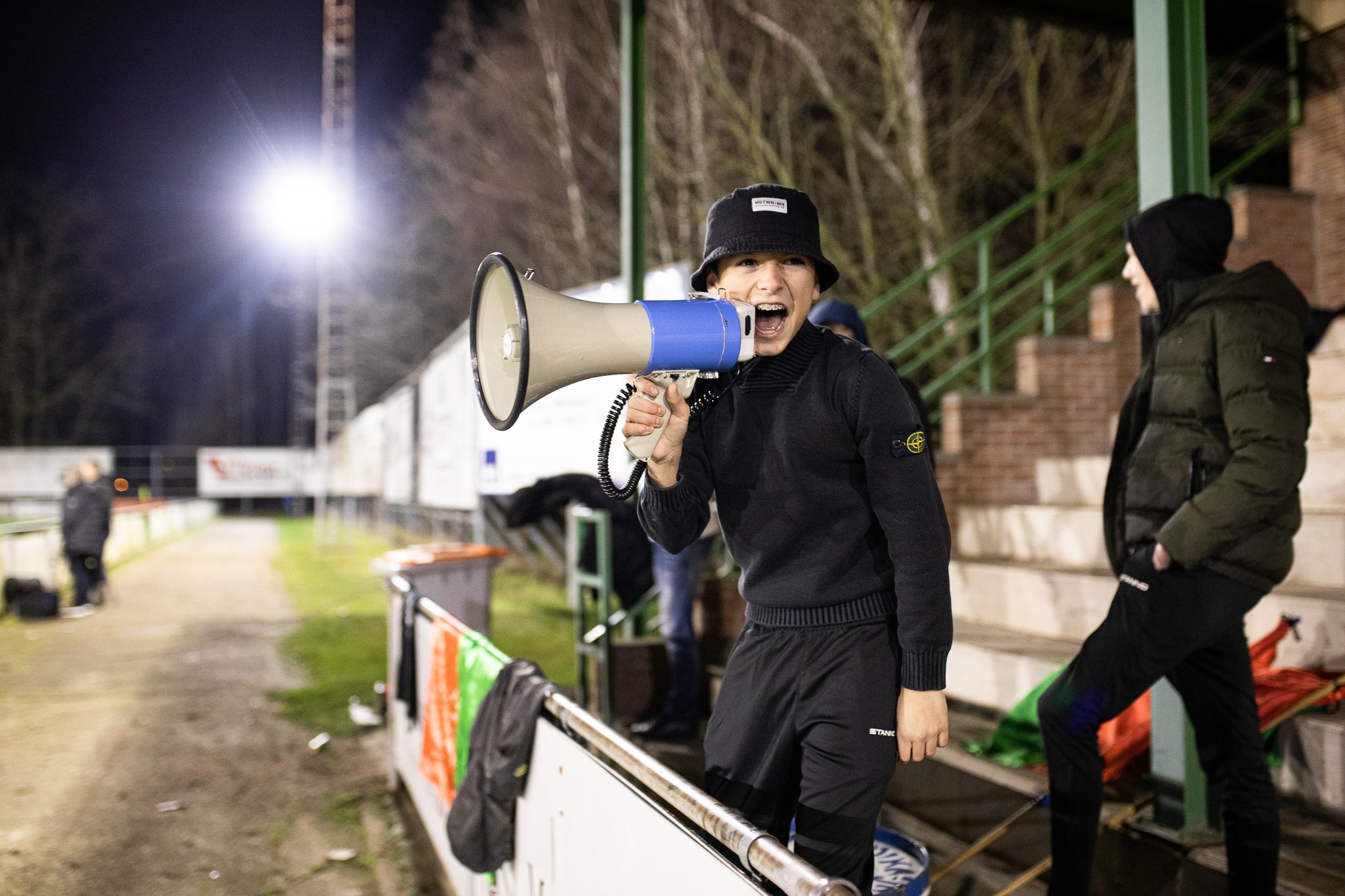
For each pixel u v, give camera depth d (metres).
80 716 5.86
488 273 1.61
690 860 1.39
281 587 12.66
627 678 4.93
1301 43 6.52
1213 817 2.69
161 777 4.65
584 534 5.21
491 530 11.74
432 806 3.47
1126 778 3.09
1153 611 2.13
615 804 1.72
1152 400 2.29
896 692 1.68
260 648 8.12
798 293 1.71
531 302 1.48
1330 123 6.27
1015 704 3.71
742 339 1.59
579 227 15.88
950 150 12.09
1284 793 2.84
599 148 16.94
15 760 4.94
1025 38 11.39
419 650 3.78
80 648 8.27
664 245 13.89
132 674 7.12
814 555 1.72
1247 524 2.01
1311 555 3.56
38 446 40.16
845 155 13.62
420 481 14.02
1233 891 2.24
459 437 10.57
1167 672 2.20
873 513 1.71
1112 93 11.43
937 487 1.65
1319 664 3.08
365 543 20.50
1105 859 2.84
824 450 1.67
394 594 4.35
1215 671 2.24
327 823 4.01
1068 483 5.29
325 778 4.60
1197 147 2.89
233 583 13.21
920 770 3.52
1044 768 3.15
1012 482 5.89
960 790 3.30
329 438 26.17
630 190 5.39
